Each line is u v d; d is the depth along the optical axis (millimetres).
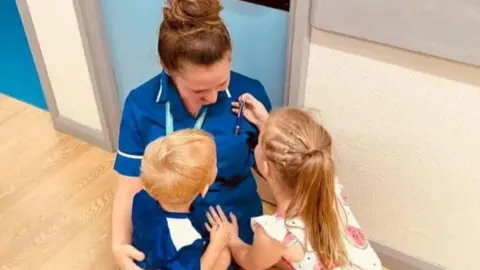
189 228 1311
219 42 1219
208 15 1221
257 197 1583
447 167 1540
